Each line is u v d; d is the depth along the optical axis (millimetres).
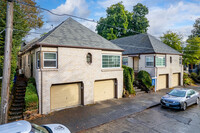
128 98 13766
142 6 39688
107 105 11391
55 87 10109
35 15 17375
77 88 11219
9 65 5883
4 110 5719
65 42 10297
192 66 33250
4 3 11016
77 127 7434
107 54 12875
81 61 10977
